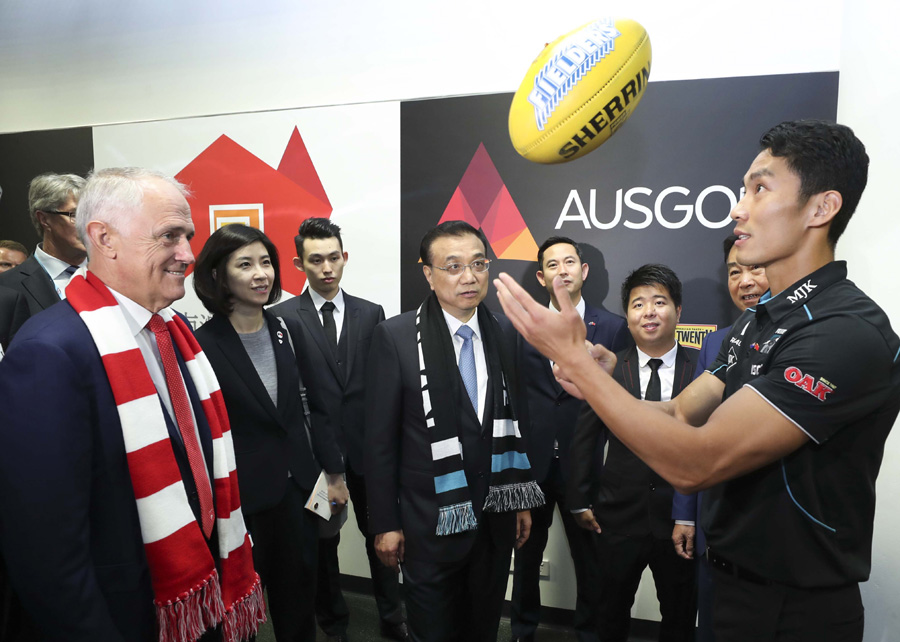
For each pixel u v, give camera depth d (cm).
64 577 90
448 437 158
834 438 91
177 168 298
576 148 148
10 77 321
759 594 100
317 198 279
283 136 281
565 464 227
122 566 101
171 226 107
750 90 226
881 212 167
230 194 291
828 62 217
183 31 294
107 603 99
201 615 109
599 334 234
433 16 258
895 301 158
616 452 191
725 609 105
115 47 305
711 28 228
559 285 90
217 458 125
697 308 238
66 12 310
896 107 161
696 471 87
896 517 154
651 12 234
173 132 296
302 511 188
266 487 175
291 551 185
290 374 188
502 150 253
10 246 286
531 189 252
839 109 212
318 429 200
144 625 104
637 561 188
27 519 88
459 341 171
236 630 125
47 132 315
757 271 188
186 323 135
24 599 91
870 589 164
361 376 244
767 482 97
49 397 91
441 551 157
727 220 232
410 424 166
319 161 277
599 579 197
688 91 232
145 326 114
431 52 260
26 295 196
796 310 93
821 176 90
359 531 280
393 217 269
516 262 256
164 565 104
